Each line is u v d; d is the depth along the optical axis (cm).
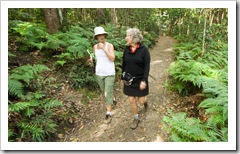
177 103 409
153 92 459
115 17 894
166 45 973
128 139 312
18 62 447
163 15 1464
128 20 912
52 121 324
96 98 428
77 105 394
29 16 690
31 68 388
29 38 517
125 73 314
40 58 496
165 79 523
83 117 371
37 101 340
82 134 332
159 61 685
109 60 340
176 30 1425
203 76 413
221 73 438
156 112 377
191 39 838
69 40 515
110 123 356
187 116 360
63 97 399
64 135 327
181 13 1280
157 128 329
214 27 835
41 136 300
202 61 539
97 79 357
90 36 602
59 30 623
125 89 322
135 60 299
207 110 299
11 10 632
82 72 463
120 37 725
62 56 463
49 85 394
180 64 506
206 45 672
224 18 941
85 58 518
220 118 289
